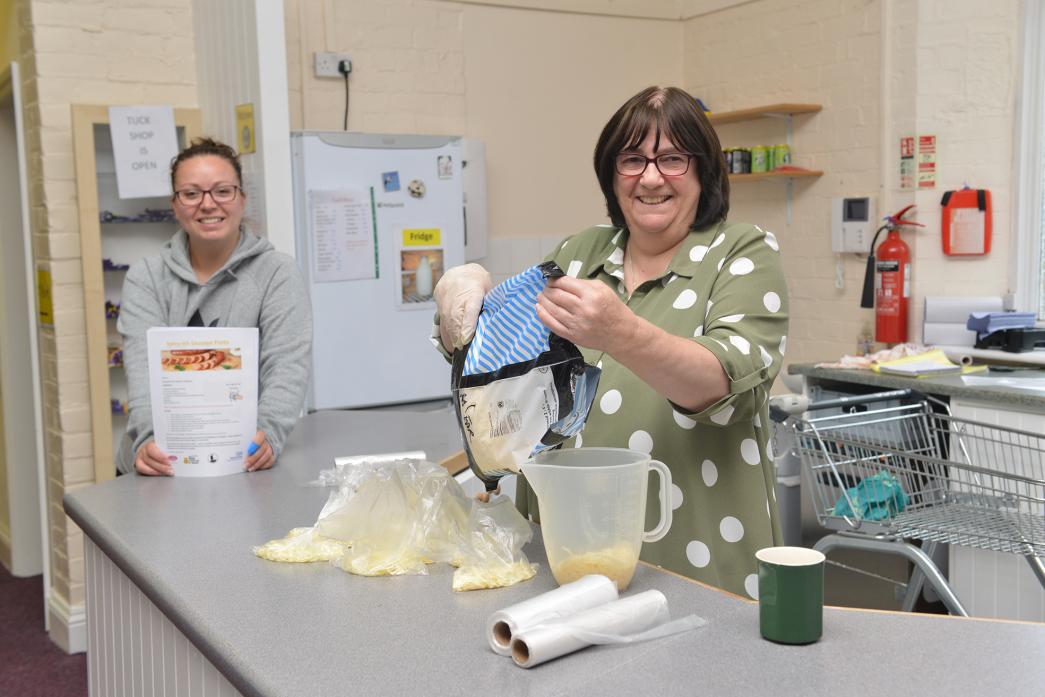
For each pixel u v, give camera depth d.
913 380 3.14
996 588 2.86
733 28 5.14
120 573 1.58
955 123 4.26
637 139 1.46
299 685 0.94
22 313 4.18
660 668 0.96
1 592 4.07
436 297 1.35
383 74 4.52
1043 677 0.91
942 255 4.33
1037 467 2.82
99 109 3.31
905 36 4.35
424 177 3.95
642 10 5.25
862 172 4.60
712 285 1.46
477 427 1.24
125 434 2.13
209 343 1.87
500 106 4.86
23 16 3.41
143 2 3.46
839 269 4.74
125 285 2.24
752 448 1.42
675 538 1.45
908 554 2.56
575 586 1.06
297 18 4.28
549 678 0.94
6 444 4.23
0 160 4.07
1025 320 3.77
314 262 3.75
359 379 3.87
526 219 4.98
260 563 1.34
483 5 4.77
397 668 0.98
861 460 2.71
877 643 1.00
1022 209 4.18
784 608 1.00
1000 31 4.14
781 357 1.40
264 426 2.01
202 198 2.16
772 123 5.00
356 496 1.34
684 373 1.21
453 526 1.31
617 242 1.64
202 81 3.50
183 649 1.30
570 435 1.22
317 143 3.73
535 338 1.21
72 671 3.28
